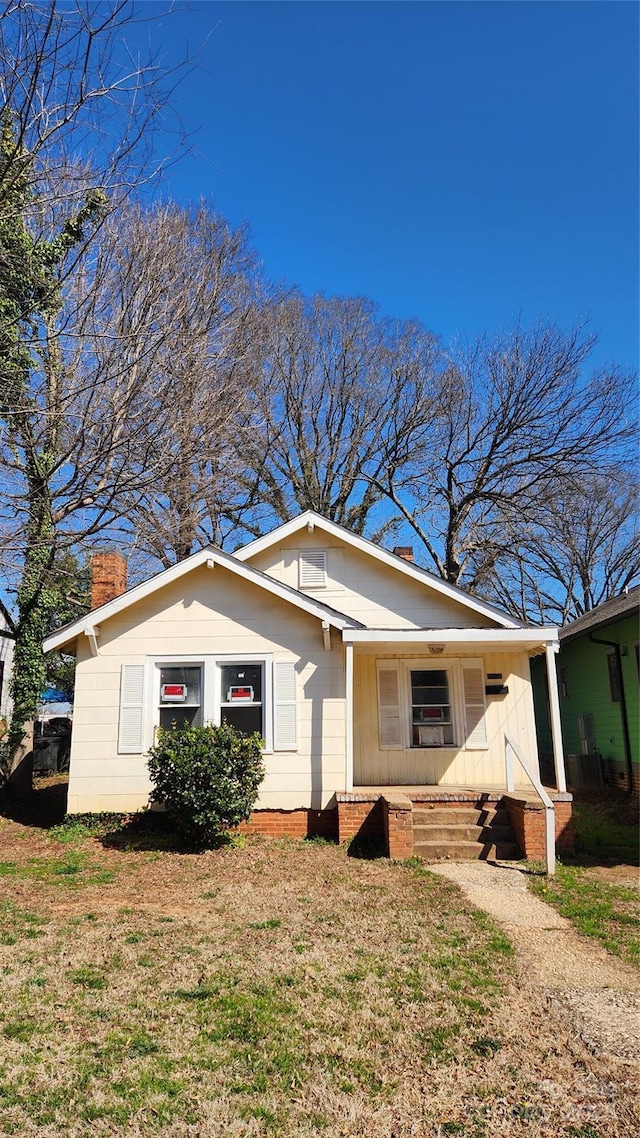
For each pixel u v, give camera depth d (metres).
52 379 10.87
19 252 10.02
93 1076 3.98
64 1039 4.40
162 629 11.78
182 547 17.94
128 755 11.38
